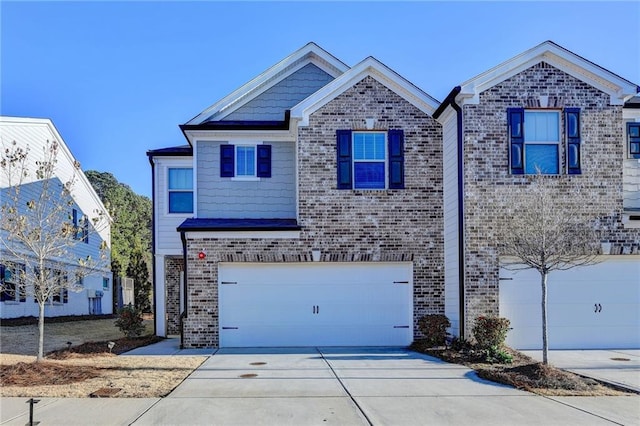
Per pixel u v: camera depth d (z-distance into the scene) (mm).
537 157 12516
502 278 12406
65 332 17219
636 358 11297
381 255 13648
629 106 13539
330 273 13742
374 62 13891
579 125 12508
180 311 19859
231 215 15031
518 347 12383
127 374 9664
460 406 7438
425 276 13680
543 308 9625
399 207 13789
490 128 12422
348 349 12984
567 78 12594
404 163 13891
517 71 12562
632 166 13672
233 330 13477
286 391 8312
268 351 12695
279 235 13609
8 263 13570
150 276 40094
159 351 12828
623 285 12711
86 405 7469
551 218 10297
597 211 12375
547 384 8602
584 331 12570
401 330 13648
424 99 13859
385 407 7371
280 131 15125
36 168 19938
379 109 13961
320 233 13648
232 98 15602
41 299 10430
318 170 13773
